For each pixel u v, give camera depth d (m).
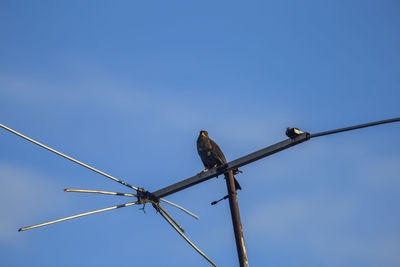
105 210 13.49
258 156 13.03
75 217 12.82
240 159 13.27
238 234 12.59
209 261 14.42
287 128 12.75
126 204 14.06
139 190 14.40
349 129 12.16
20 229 11.94
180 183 14.12
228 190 13.28
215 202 13.32
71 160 13.02
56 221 12.52
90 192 13.46
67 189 13.09
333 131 12.30
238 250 12.38
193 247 14.42
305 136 12.54
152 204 14.46
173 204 14.92
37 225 12.16
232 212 12.95
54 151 12.73
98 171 13.55
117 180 13.96
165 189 14.35
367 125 12.00
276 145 12.84
